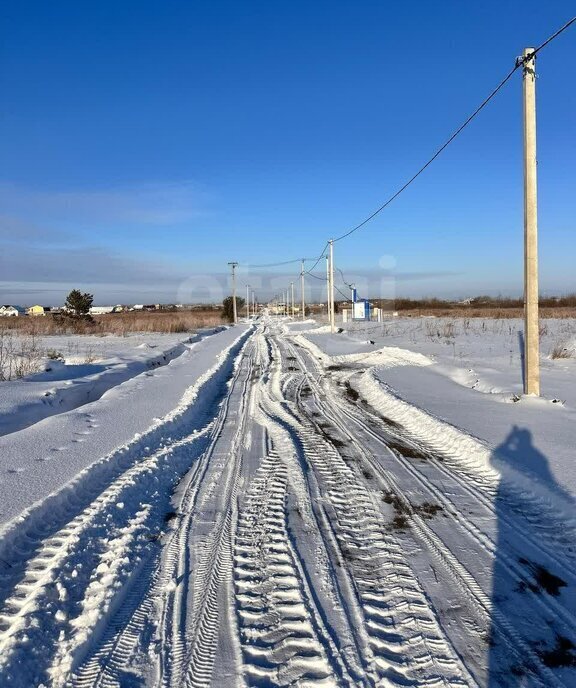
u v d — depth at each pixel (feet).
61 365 54.19
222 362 62.49
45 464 21.58
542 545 15.24
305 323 181.88
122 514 17.58
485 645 10.78
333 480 21.29
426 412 31.63
